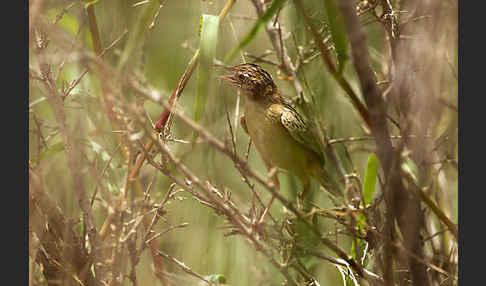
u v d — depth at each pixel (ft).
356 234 27.14
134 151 28.02
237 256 38.24
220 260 38.42
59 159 31.71
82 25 27.96
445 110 29.58
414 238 24.61
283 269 25.64
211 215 38.58
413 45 23.88
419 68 23.09
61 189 30.55
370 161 28.22
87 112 29.48
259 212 27.53
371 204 27.25
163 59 42.70
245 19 40.73
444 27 22.47
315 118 37.76
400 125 26.48
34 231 27.02
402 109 24.64
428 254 29.89
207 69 22.93
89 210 27.35
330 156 37.19
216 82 36.78
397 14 29.96
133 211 26.89
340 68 21.86
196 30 42.91
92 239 27.04
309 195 38.37
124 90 25.02
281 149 33.06
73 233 27.53
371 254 29.66
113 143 30.99
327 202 39.86
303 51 38.73
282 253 26.76
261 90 33.14
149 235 29.63
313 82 41.29
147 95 19.99
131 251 26.78
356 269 27.22
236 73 33.24
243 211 32.91
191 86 43.37
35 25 25.57
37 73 27.35
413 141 24.58
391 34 28.22
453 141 30.58
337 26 21.22
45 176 30.71
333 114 41.63
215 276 30.60
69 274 26.81
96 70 21.17
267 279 30.19
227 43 40.60
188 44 42.52
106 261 26.43
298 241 26.91
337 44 21.47
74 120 28.63
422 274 25.20
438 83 22.72
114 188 30.45
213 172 38.01
